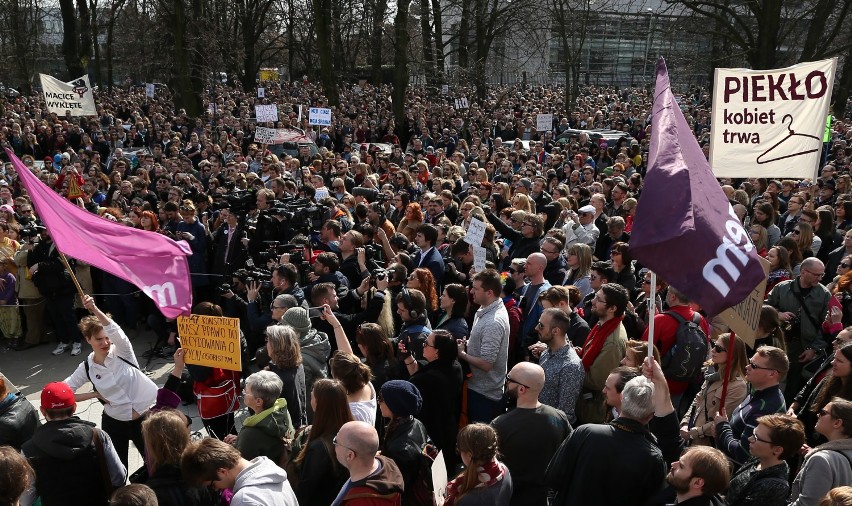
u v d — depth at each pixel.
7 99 35.66
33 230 9.66
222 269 9.81
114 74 61.88
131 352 5.98
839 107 31.00
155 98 40.28
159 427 4.02
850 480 3.76
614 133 26.25
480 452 3.70
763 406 4.48
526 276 7.19
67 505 4.42
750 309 4.45
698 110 38.72
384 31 39.66
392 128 28.17
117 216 10.55
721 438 4.56
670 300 5.70
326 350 6.07
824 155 17.44
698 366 5.51
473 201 10.34
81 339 9.95
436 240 8.22
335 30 45.53
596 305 5.49
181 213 10.48
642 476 3.71
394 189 13.70
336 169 15.13
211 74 29.53
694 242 3.66
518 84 50.44
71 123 26.30
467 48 35.22
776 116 8.15
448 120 31.11
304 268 8.43
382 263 8.57
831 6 21.91
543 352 5.41
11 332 9.80
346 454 3.70
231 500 3.68
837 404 3.92
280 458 4.57
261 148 20.30
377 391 5.59
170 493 3.88
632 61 59.53
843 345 4.66
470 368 5.86
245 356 6.31
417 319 6.08
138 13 45.25
